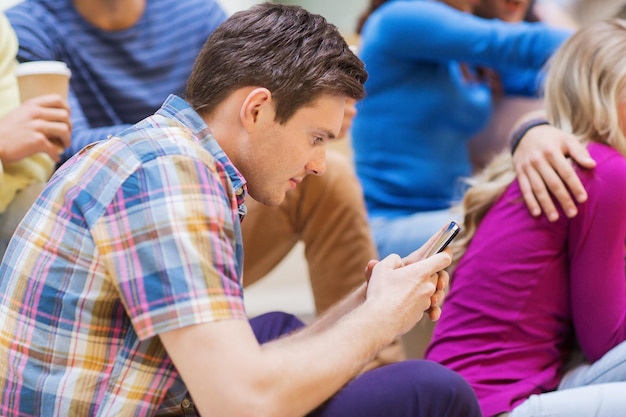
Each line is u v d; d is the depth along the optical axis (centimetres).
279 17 141
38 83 215
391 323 135
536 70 305
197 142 135
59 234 130
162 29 267
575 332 186
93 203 128
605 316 179
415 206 303
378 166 306
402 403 138
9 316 133
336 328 132
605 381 175
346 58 141
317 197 228
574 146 184
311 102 137
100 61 261
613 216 177
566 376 185
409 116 303
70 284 128
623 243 179
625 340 180
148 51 264
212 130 140
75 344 128
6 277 136
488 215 194
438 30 296
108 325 128
